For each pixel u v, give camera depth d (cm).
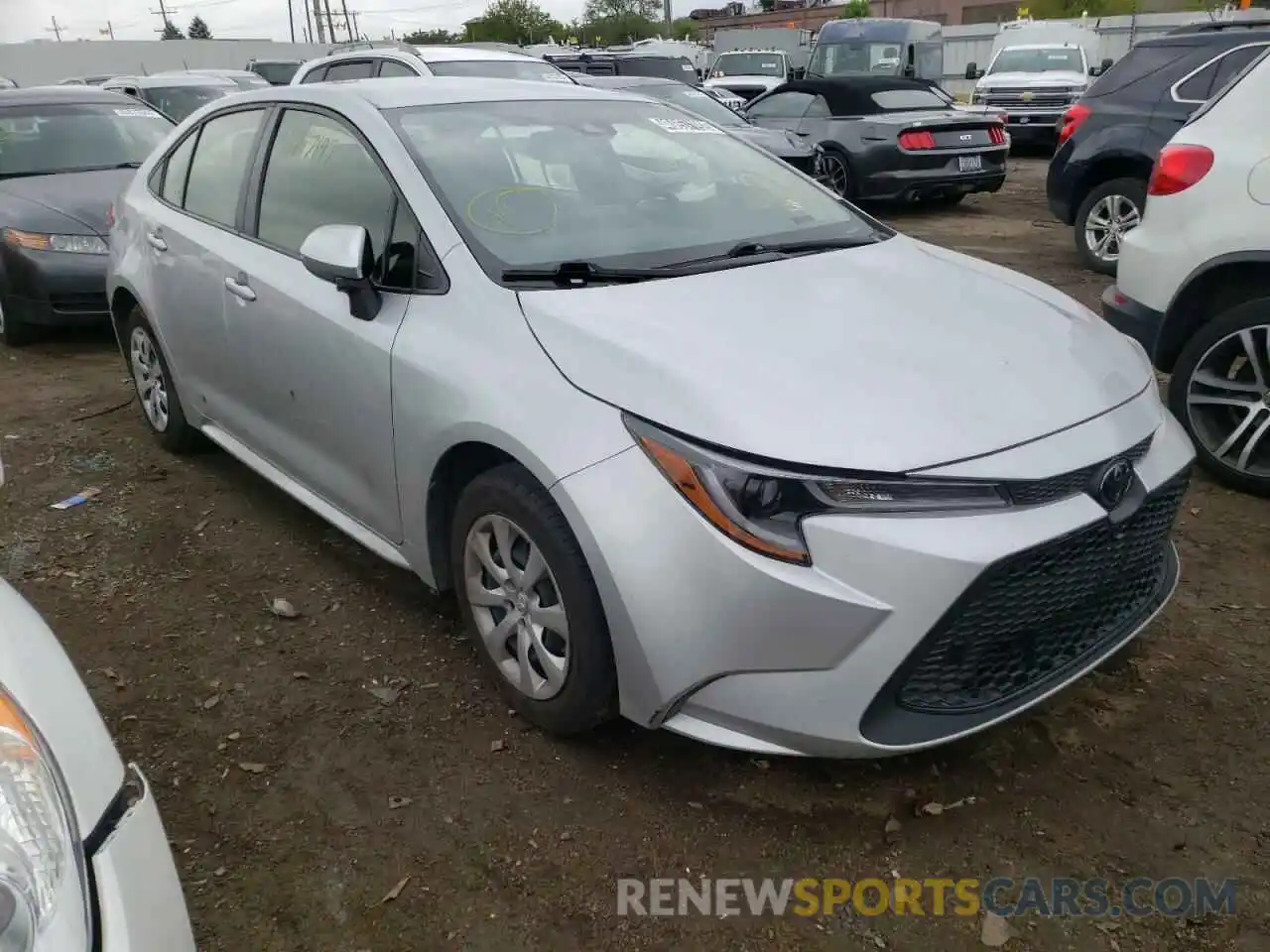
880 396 242
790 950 223
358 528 348
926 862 245
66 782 155
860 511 226
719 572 229
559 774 275
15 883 136
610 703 267
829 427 232
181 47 3984
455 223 307
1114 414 260
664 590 234
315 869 246
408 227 314
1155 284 445
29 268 671
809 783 270
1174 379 441
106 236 685
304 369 345
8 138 775
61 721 164
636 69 1770
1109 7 3672
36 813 144
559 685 272
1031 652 250
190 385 445
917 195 1158
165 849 164
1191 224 430
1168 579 292
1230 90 430
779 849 250
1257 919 228
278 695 311
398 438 305
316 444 356
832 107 1199
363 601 364
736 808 262
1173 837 250
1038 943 224
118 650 337
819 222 363
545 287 288
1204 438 436
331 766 280
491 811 262
